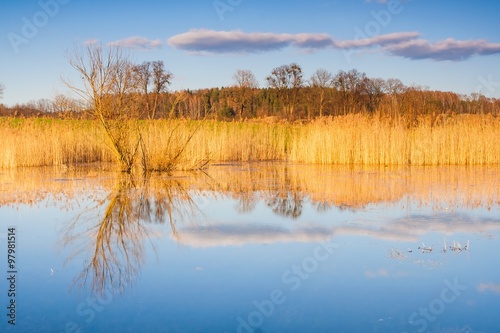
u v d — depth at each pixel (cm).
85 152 2597
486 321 557
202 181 1755
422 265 760
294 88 6725
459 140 2397
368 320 559
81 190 1502
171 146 2155
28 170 2114
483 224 1038
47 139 2373
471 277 705
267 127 3150
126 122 2062
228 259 794
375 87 5622
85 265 763
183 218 1109
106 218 1105
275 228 1010
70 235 950
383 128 2448
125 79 2047
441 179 1762
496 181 1695
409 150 2444
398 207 1228
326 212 1173
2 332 519
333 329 535
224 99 6800
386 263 771
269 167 2308
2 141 2208
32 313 577
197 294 639
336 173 1995
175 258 799
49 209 1204
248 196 1412
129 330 530
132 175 1952
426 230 988
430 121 2458
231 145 2748
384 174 1939
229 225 1040
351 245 877
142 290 653
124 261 784
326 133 2534
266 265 762
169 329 533
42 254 823
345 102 5612
